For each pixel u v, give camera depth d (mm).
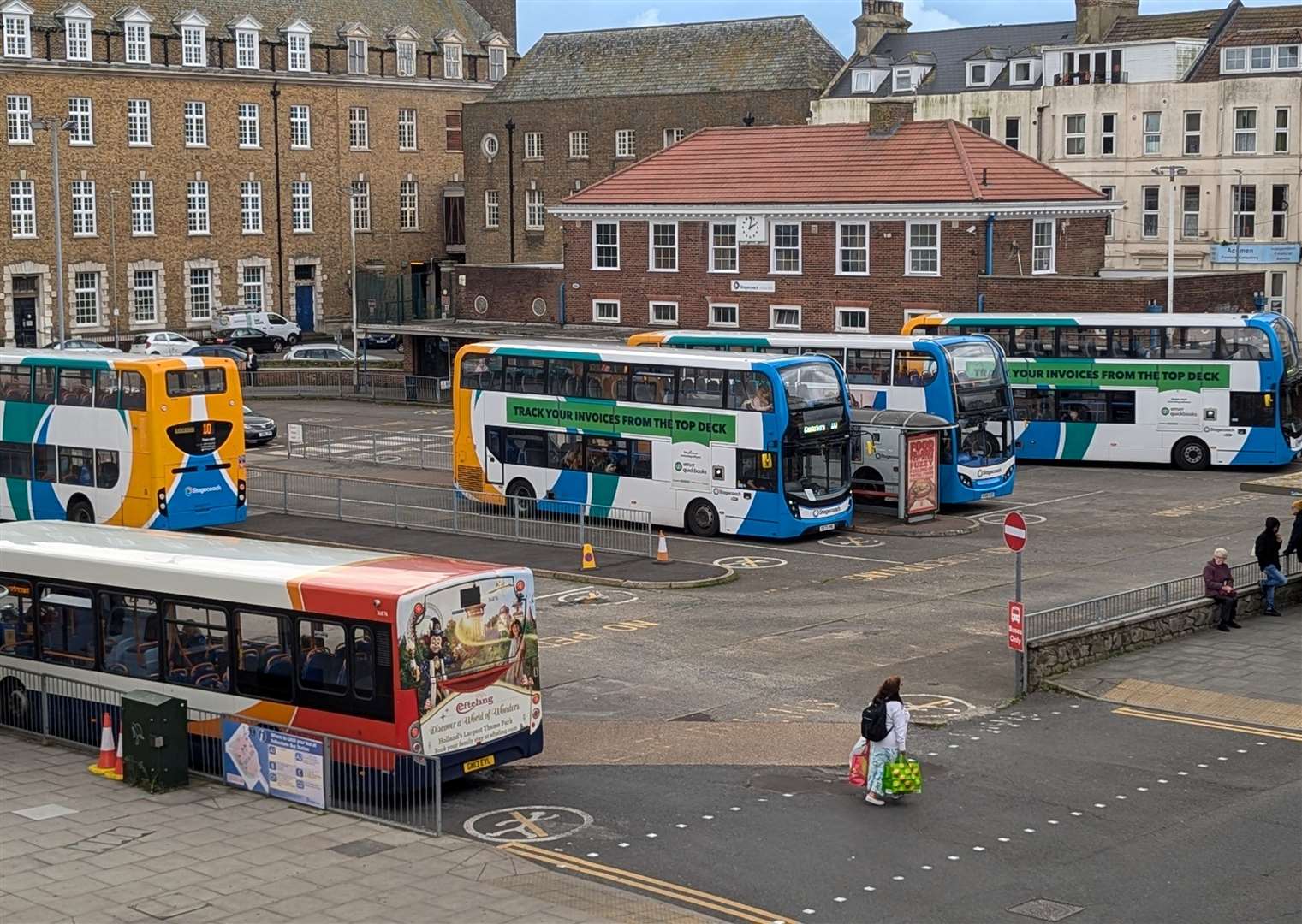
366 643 21172
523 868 18766
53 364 42219
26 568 25062
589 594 34406
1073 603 31094
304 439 57344
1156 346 49812
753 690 26969
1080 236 62062
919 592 34125
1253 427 49000
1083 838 19703
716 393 40281
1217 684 26844
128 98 85250
